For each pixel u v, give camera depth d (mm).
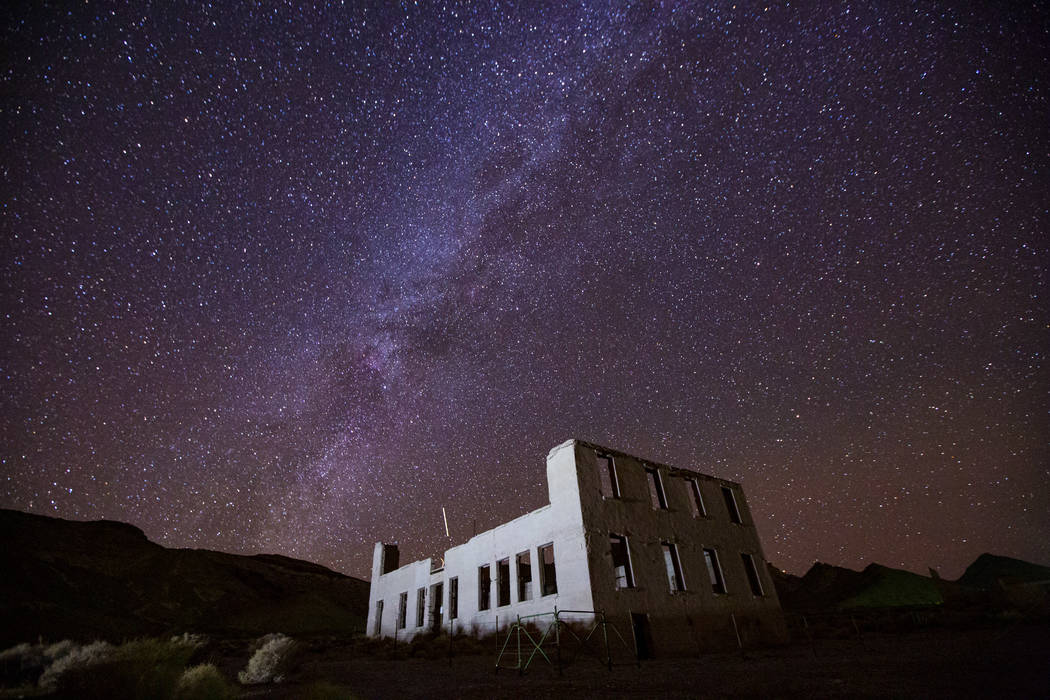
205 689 7781
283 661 11906
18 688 7906
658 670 11484
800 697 7145
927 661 10516
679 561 18594
